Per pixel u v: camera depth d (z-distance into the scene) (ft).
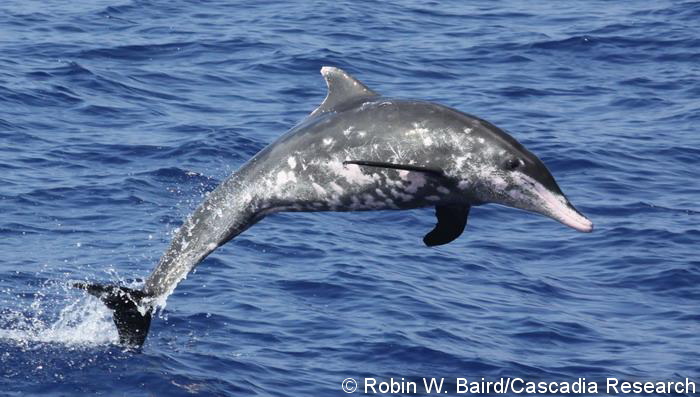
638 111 239.50
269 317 135.03
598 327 140.46
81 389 109.40
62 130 207.72
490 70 268.21
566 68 271.08
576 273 158.92
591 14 317.63
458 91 250.98
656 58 278.05
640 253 164.76
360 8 321.52
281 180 93.91
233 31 289.12
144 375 113.70
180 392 111.04
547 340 135.54
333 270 151.33
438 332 134.10
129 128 211.41
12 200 169.68
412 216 176.45
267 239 161.48
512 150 88.58
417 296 144.97
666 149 214.07
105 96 230.48
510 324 139.44
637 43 288.30
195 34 284.20
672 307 148.15
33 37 271.49
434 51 280.72
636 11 320.09
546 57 278.67
